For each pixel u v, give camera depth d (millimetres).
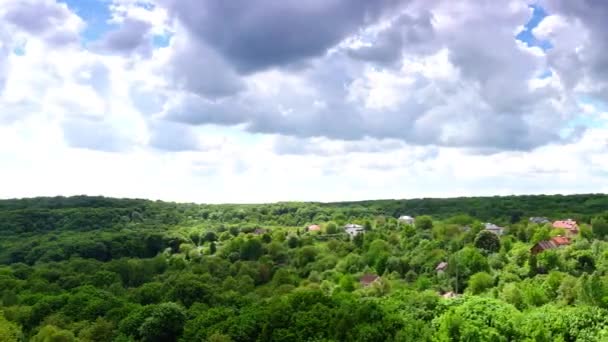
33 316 101062
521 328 70875
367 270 143375
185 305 109188
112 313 99312
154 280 143125
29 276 136000
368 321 76750
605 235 148625
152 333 90500
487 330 68562
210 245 196000
